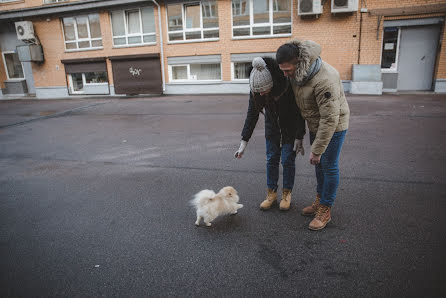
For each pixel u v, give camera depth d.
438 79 13.09
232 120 9.12
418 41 13.43
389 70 14.02
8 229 3.39
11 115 12.57
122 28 17.67
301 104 2.84
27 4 19.23
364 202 3.61
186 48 16.48
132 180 4.76
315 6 13.48
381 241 2.83
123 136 7.80
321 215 3.09
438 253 2.61
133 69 17.72
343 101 2.80
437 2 12.53
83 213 3.71
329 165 2.93
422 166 4.66
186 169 5.14
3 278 2.55
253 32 15.38
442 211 3.31
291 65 2.51
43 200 4.16
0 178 5.13
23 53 19.08
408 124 7.40
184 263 2.65
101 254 2.85
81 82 19.61
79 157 6.16
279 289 2.28
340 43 13.95
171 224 3.36
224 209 3.23
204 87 16.75
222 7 15.39
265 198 3.90
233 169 5.04
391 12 12.82
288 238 2.97
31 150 6.89
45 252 2.91
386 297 2.15
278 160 3.45
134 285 2.40
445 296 2.13
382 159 5.08
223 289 2.31
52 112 12.89
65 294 2.34
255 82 2.78
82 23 18.48
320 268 2.50
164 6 16.33
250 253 2.76
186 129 8.23
